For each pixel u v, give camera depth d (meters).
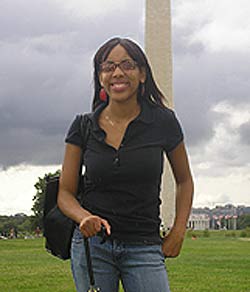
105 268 2.46
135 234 2.46
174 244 2.55
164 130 2.54
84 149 2.56
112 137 2.50
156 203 2.52
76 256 2.51
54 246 2.57
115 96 2.51
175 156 2.59
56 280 7.20
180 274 7.68
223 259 9.72
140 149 2.47
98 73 2.62
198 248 12.35
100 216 2.48
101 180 2.48
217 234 22.56
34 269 8.30
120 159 2.46
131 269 2.46
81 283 2.50
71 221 2.52
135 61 2.54
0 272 7.95
